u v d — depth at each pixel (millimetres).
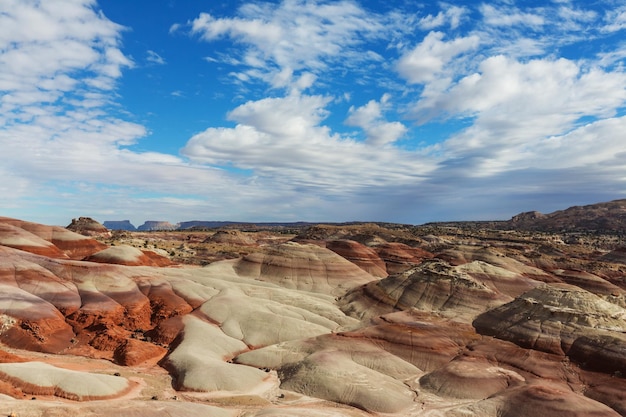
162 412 45875
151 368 66125
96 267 93938
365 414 55000
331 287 126125
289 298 104750
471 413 54281
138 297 91438
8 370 47906
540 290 84688
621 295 115625
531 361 67250
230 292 99562
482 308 92625
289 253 136500
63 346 70938
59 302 81062
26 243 108375
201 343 73688
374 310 100500
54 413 41188
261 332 82938
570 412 51594
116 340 74438
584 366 64812
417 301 98438
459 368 65375
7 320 70250
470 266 122562
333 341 75312
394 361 70312
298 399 58531
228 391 58625
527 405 53812
